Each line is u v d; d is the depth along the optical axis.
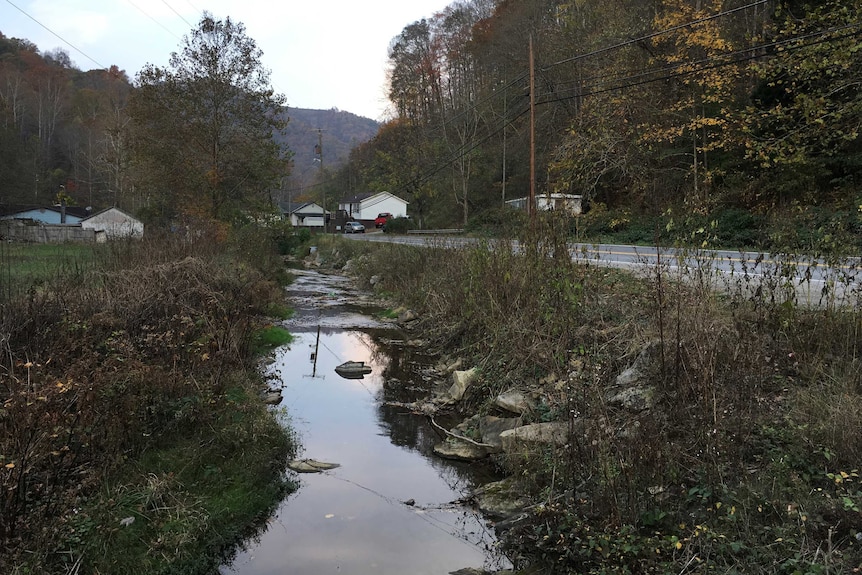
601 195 23.38
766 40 17.48
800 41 10.55
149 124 22.16
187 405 5.83
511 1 41.81
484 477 5.99
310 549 4.61
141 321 7.53
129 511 4.40
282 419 7.34
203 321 8.05
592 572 3.75
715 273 6.97
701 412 4.74
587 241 11.27
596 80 22.91
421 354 11.30
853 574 3.02
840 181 17.12
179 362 6.79
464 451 6.54
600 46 23.36
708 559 3.44
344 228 60.22
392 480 5.94
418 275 16.27
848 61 9.62
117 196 48.22
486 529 4.93
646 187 19.19
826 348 5.56
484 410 7.34
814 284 7.88
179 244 13.43
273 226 23.78
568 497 4.58
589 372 6.04
